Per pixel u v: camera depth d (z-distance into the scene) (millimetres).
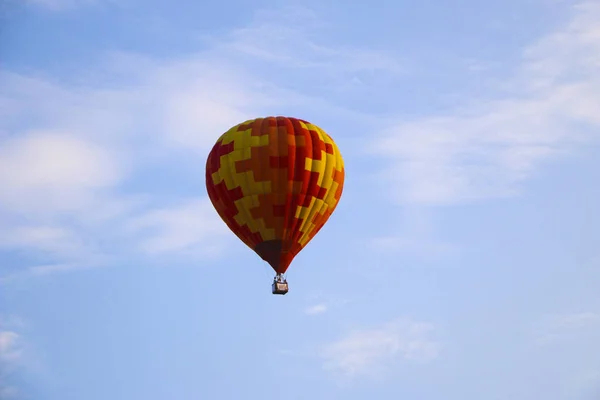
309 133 149000
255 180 145500
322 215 147875
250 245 148000
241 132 148750
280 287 145625
